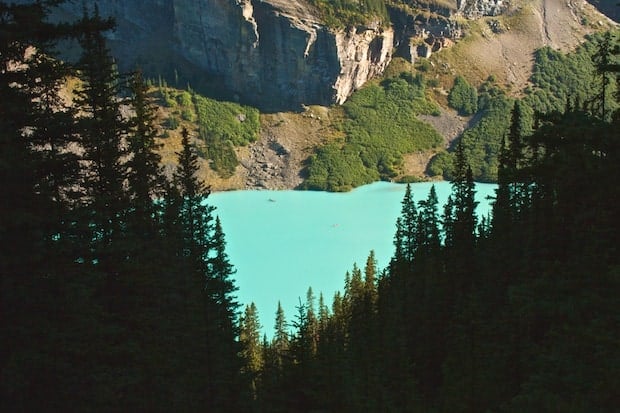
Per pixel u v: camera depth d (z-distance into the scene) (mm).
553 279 22922
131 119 32719
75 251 19875
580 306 20609
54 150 20688
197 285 40844
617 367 16719
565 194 25906
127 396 23641
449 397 35625
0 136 16688
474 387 33156
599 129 22625
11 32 18094
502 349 33406
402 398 40250
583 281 21688
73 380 17938
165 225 39312
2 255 16656
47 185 18859
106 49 29688
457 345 42594
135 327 27859
